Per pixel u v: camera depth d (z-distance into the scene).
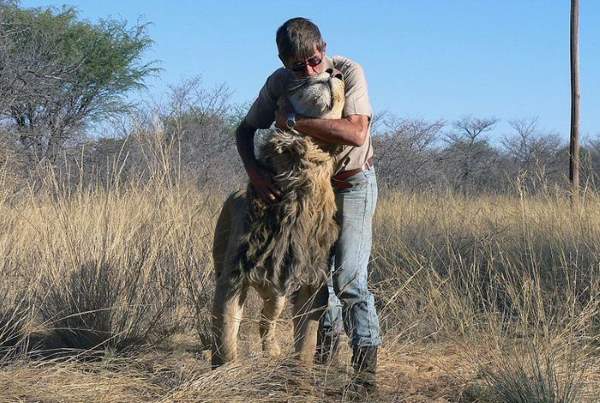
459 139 26.83
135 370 6.48
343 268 6.07
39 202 9.19
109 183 8.91
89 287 7.52
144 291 7.82
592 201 11.18
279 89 6.17
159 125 9.74
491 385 6.16
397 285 8.87
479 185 19.78
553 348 6.74
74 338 7.31
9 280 7.74
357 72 6.04
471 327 7.62
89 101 22.56
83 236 8.17
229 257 6.05
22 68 18.70
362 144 5.81
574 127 16.62
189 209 8.70
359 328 6.12
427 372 6.86
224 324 6.04
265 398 5.89
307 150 5.77
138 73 25.47
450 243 9.89
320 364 6.50
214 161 15.66
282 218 5.84
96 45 24.30
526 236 9.68
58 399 5.76
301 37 5.78
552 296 8.37
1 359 6.55
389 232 10.67
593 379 6.45
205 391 5.82
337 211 6.14
